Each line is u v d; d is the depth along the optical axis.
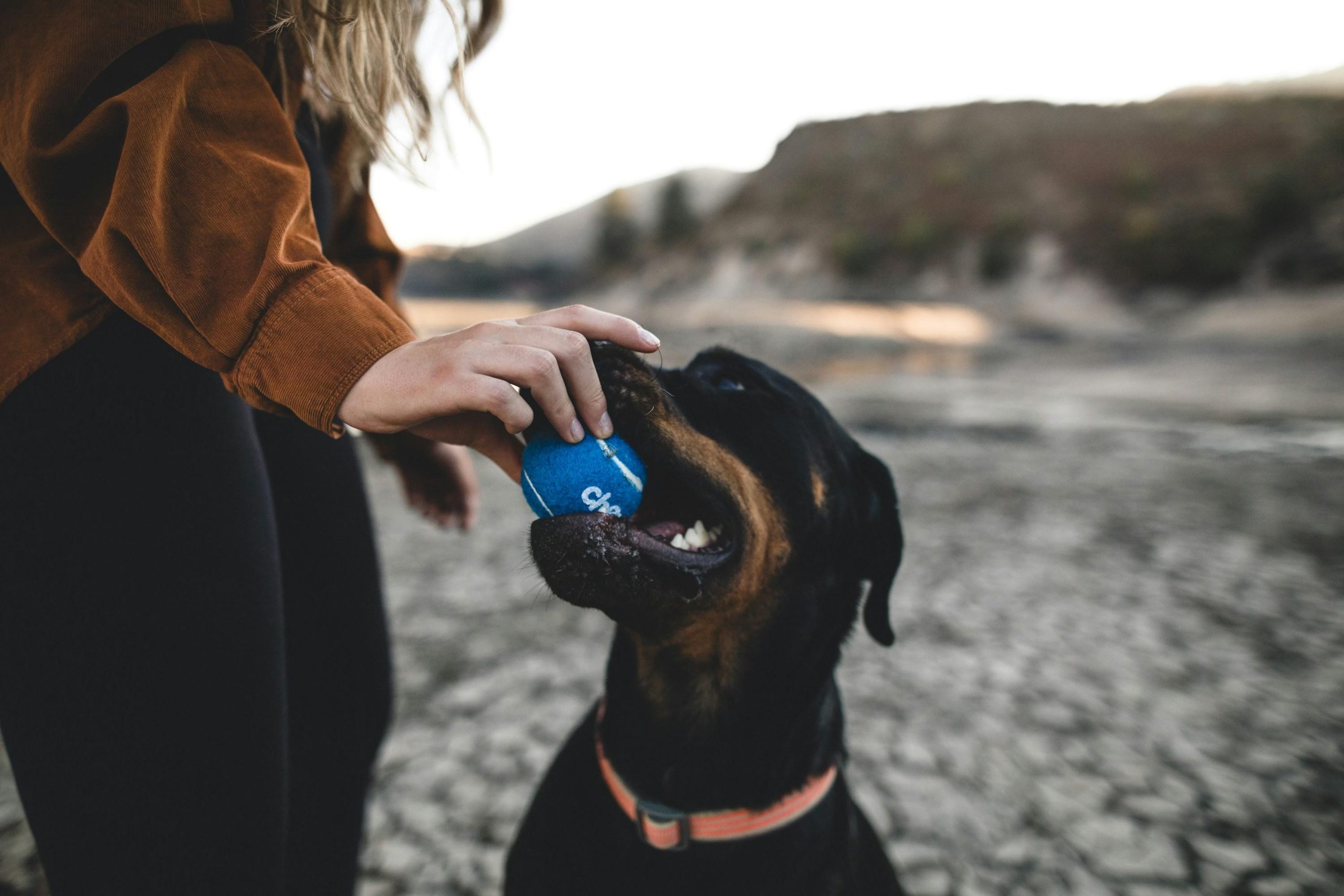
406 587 3.98
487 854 2.06
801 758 1.44
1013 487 6.42
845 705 2.90
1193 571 4.39
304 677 1.36
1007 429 9.59
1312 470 7.23
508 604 3.78
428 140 1.25
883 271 61.16
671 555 1.18
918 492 6.22
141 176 0.79
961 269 57.62
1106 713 2.85
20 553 0.85
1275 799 2.36
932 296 55.91
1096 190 59.06
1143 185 56.34
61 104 0.80
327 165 1.39
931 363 20.30
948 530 5.15
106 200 0.83
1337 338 23.22
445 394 0.77
